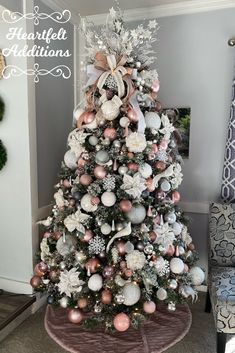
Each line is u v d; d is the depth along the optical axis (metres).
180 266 1.49
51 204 2.19
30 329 1.81
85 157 1.50
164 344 1.49
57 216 1.59
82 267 1.48
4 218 2.02
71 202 1.54
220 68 2.17
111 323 1.41
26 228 1.97
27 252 1.99
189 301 2.15
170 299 1.47
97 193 1.45
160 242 1.50
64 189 1.63
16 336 1.74
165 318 1.71
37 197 2.02
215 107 2.21
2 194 2.00
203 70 2.21
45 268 1.64
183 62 2.25
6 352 1.60
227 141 2.14
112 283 1.40
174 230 1.58
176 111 2.30
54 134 2.22
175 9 2.21
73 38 2.40
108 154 1.44
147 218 1.49
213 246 1.93
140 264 1.38
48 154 2.15
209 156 2.26
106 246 1.46
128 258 1.39
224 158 2.19
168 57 2.28
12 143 1.93
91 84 1.56
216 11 2.14
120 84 1.47
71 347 1.47
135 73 1.51
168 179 1.62
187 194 2.34
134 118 1.45
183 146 2.31
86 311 1.48
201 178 2.29
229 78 2.16
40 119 2.04
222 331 1.47
